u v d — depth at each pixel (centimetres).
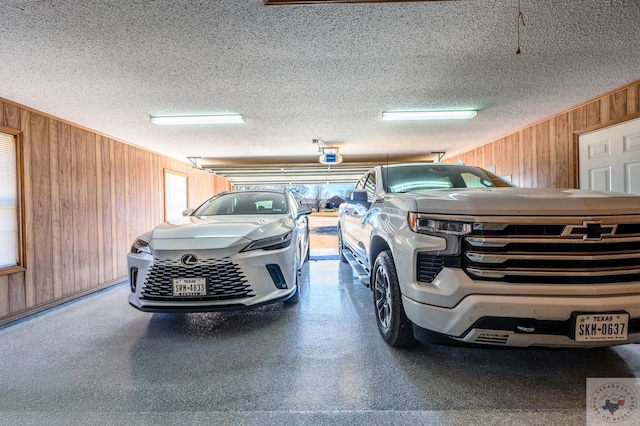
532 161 453
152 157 605
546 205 159
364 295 359
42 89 292
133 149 536
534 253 154
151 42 217
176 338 244
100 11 181
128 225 513
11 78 267
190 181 800
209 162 773
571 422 139
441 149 639
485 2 180
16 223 318
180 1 174
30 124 336
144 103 338
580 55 245
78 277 393
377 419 144
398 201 217
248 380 179
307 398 161
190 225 286
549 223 154
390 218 219
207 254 246
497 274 156
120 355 216
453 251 164
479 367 189
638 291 149
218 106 357
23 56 231
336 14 190
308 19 195
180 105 349
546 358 198
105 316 307
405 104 359
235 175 957
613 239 152
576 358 197
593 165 356
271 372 188
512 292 151
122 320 293
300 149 620
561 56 247
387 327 220
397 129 474
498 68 268
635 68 270
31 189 334
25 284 320
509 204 162
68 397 166
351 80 290
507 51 239
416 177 295
